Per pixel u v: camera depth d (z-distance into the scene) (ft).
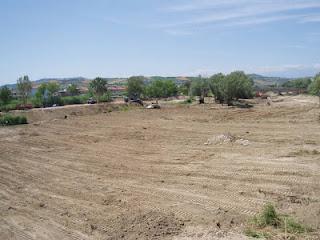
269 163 60.34
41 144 96.73
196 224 39.01
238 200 45.65
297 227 36.55
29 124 144.05
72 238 38.24
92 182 58.08
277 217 38.63
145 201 47.26
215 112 148.46
